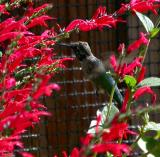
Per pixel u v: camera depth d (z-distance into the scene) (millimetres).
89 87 12500
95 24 6484
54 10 12336
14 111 4527
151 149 5555
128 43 12375
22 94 5125
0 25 5746
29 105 4188
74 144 12578
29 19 6102
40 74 4812
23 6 8781
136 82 5480
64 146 12508
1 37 5500
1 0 6164
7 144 4469
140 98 11633
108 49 12453
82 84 12508
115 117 4082
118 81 5582
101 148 3990
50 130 12398
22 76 6168
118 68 5555
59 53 12023
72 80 12352
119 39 12422
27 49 5547
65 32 6309
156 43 12859
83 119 12617
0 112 4828
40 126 12250
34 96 4078
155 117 12016
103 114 5660
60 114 12469
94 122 5438
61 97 12414
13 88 5605
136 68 5816
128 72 5723
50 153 12383
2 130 4504
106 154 5625
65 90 12328
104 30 12375
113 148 3996
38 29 11523
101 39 12422
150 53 12883
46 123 12336
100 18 6531
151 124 5641
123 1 11789
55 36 6285
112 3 12070
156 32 5781
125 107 5504
